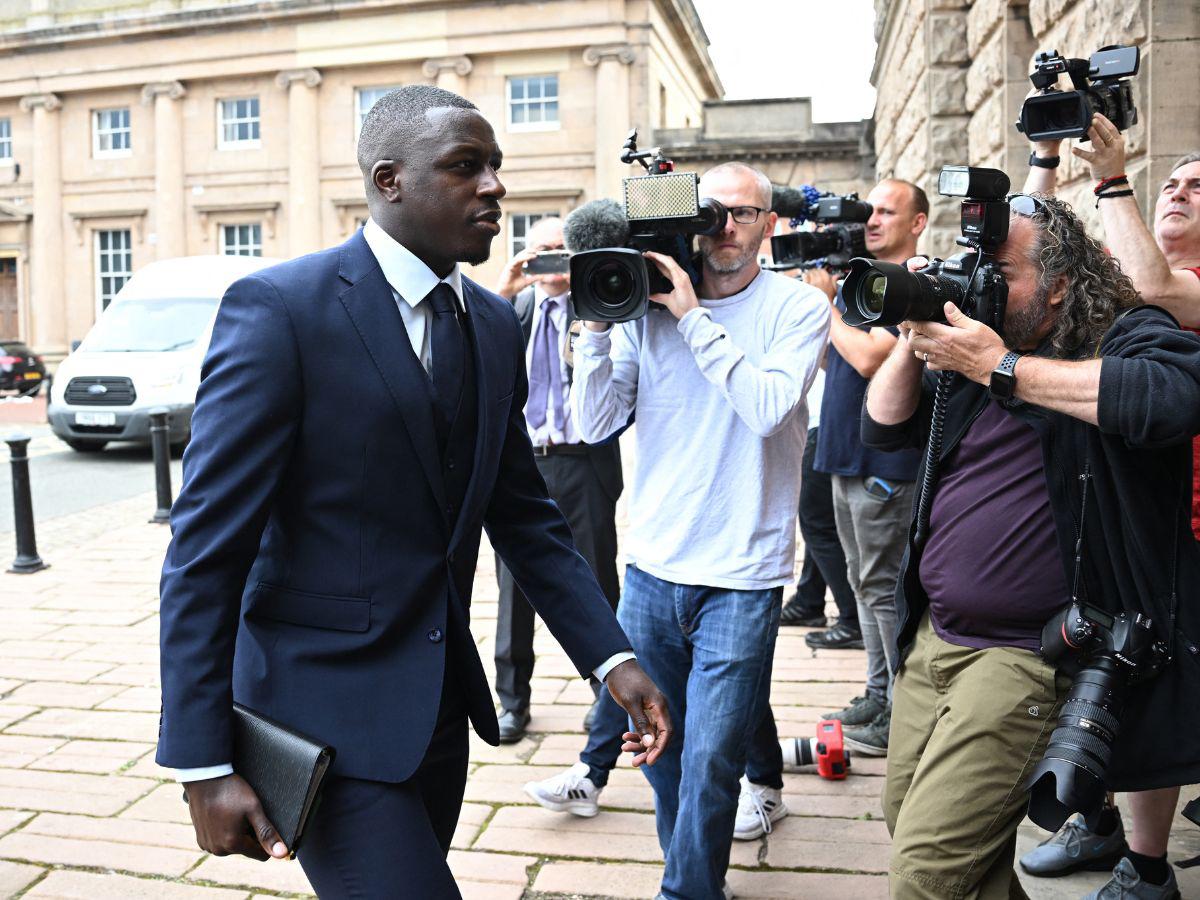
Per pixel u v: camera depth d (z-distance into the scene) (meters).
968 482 2.20
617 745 3.33
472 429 1.85
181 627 1.60
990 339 2.01
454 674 1.87
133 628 5.57
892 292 1.94
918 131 9.48
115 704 4.45
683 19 26.27
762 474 2.59
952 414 2.24
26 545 6.84
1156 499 1.99
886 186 4.23
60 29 27.34
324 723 1.70
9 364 21.27
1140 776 2.02
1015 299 2.12
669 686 2.78
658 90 25.55
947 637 2.21
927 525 2.28
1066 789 1.85
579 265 2.60
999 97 7.11
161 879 3.03
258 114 27.02
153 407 11.91
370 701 1.72
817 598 5.32
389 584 1.76
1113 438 1.98
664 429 2.71
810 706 4.20
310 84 26.05
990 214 2.06
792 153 23.38
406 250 1.79
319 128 26.36
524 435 2.07
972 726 2.05
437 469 1.78
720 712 2.52
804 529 4.93
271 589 1.76
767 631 2.57
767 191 2.75
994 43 7.26
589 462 3.97
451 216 1.76
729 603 2.58
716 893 2.50
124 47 27.25
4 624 5.66
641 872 3.01
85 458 12.48
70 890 2.96
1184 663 1.97
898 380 2.33
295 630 1.75
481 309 1.93
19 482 6.80
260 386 1.66
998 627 2.12
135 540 7.80
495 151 1.80
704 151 23.72
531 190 24.92
